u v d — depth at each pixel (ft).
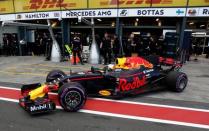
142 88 20.52
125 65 20.90
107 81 19.01
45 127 13.75
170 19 44.39
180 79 21.59
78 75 18.21
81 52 40.09
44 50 53.57
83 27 51.11
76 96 16.14
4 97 19.60
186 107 17.66
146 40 41.98
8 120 14.73
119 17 45.11
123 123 14.55
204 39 47.09
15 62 41.57
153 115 15.94
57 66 36.35
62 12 49.03
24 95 17.24
